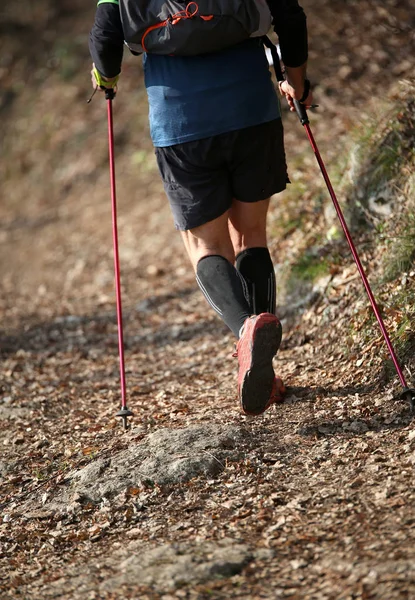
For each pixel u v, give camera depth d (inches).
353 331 378.3
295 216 552.7
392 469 267.4
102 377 476.4
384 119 493.4
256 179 305.7
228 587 219.8
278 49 317.4
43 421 400.5
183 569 230.5
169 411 369.1
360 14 583.8
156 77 300.5
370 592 202.2
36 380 490.6
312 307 441.1
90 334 582.9
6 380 497.4
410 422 298.0
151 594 221.8
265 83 299.4
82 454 335.0
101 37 299.9
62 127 1126.4
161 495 286.7
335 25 598.5
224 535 250.7
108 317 616.7
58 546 270.1
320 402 337.7
